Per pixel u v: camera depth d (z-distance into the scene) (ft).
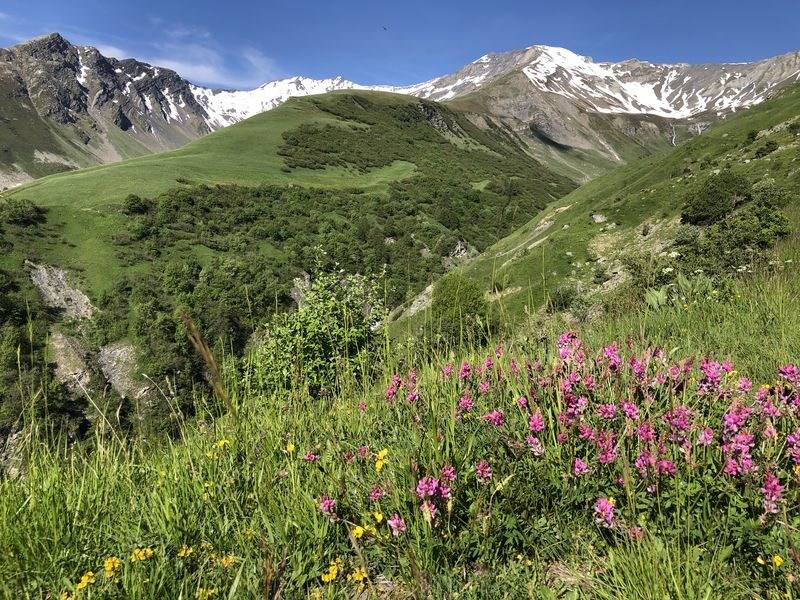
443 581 6.29
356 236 287.28
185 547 6.93
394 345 13.26
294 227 331.77
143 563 6.53
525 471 7.78
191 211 322.75
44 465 8.86
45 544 7.05
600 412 8.34
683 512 6.76
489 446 8.51
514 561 6.82
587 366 10.00
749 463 6.53
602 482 7.34
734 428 7.15
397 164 621.72
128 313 206.39
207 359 6.49
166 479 8.53
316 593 6.36
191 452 9.67
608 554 6.55
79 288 217.56
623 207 214.07
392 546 6.82
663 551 6.00
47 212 268.21
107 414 9.78
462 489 7.18
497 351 11.80
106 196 318.86
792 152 191.42
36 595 6.32
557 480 7.53
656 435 7.72
